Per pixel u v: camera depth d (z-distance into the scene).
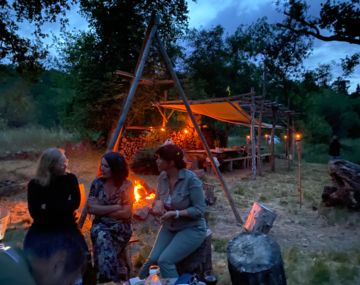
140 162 12.75
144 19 16.88
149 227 6.21
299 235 6.35
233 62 32.38
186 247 3.42
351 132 42.91
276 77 33.66
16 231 5.89
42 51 10.52
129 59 16.95
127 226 3.78
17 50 10.04
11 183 10.13
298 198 9.74
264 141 33.38
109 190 3.71
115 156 3.71
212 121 27.05
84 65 16.88
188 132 15.84
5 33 9.70
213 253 5.28
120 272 3.75
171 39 18.02
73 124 17.44
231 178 13.46
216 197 9.18
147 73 16.61
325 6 17.67
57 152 3.28
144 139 15.00
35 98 28.33
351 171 7.51
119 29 16.73
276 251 3.32
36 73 10.99
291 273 4.43
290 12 19.30
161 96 17.47
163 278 3.06
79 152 17.06
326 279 4.26
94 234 3.60
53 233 3.05
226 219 7.29
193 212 3.43
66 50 17.38
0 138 17.03
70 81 18.59
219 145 17.06
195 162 12.83
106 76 16.08
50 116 28.12
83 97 16.52
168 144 3.56
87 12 16.86
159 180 3.73
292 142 20.86
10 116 24.11
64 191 3.23
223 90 31.44
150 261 3.51
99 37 17.11
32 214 3.18
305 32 19.61
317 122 36.75
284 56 29.95
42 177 3.19
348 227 6.77
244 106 15.11
